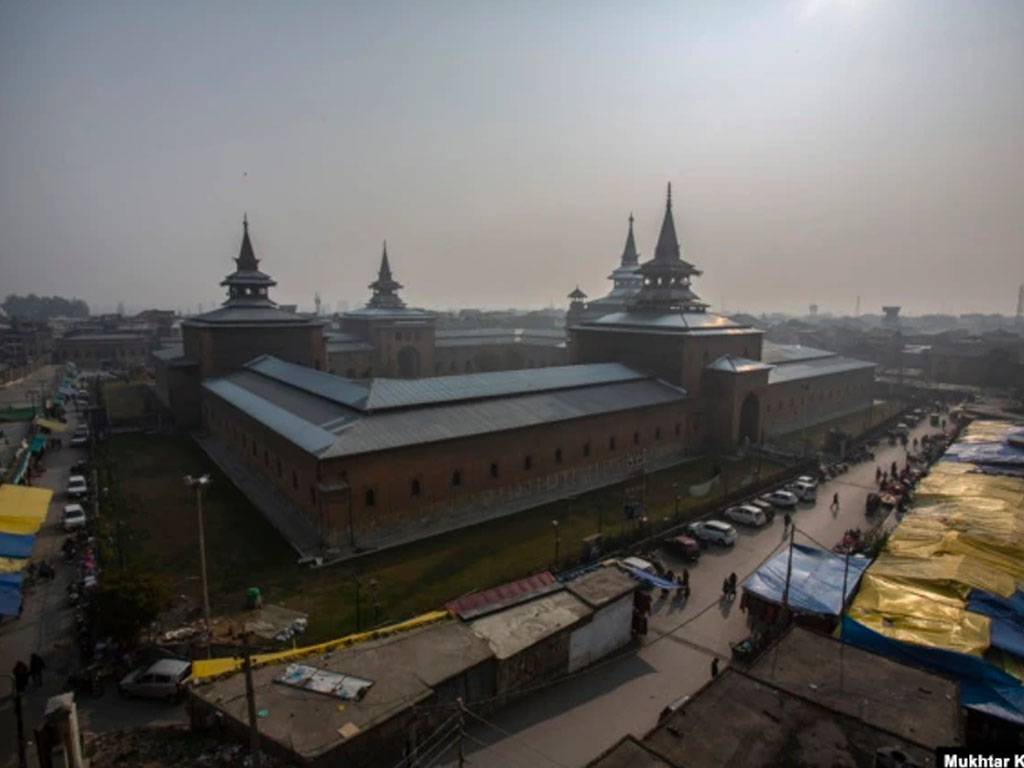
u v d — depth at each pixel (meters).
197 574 29.56
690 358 53.69
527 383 46.72
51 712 15.20
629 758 14.09
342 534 32.25
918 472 49.03
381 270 99.69
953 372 112.00
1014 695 19.03
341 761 16.19
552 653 22.19
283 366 53.97
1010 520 32.38
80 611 25.92
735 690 16.77
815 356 83.38
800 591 26.14
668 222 62.47
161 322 158.38
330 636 24.22
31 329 145.88
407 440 34.75
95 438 56.81
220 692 18.27
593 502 41.00
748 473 48.34
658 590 29.16
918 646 20.81
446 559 31.58
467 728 19.77
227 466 47.50
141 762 16.27
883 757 13.83
